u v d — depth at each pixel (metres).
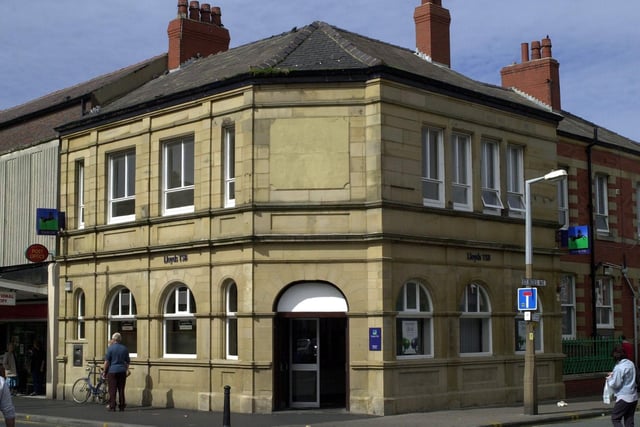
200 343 23.55
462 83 26.88
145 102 25.39
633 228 34.28
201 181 23.91
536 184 26.81
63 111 31.05
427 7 29.44
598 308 32.12
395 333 21.92
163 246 24.52
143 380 24.88
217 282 23.25
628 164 34.41
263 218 22.28
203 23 31.64
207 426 19.16
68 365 27.59
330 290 22.19
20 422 21.55
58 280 28.28
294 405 22.58
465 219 24.14
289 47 24.16
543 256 26.77
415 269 22.53
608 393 15.73
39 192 29.61
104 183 26.95
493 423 19.42
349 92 22.38
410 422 19.45
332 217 22.11
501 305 25.03
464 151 24.77
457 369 23.38
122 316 26.17
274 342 22.08
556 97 33.69
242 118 22.81
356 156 22.17
